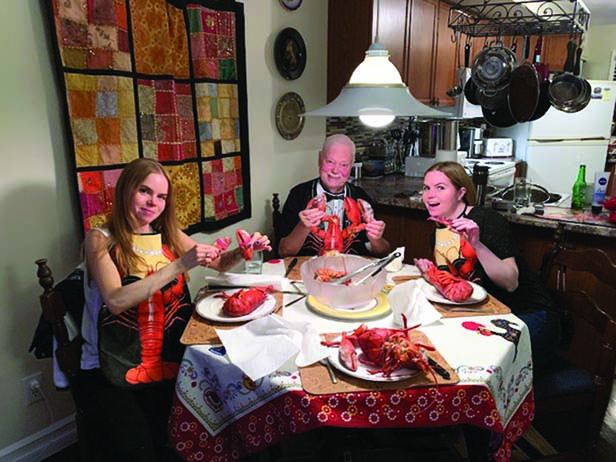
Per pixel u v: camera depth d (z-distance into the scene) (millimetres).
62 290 1380
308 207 1781
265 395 1015
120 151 1743
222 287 1482
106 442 1226
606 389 1428
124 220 1366
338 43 2748
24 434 1685
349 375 1005
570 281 2191
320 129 2930
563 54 4359
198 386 1120
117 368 1341
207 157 2146
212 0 2049
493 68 2271
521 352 1197
